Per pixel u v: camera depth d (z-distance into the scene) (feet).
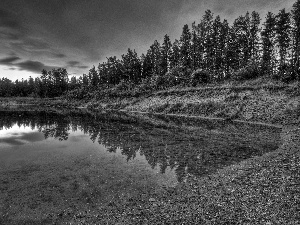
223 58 212.64
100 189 34.47
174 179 38.37
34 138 79.51
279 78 146.10
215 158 51.11
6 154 56.80
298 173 36.68
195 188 34.30
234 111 127.44
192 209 27.81
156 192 33.24
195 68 237.25
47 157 53.36
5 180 38.60
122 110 219.61
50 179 38.78
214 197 30.76
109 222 25.63
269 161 45.85
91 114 182.50
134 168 44.50
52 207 29.09
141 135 82.99
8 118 151.23
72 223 25.59
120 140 74.13
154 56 311.06
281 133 78.64
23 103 372.17
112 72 363.15
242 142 67.00
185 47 247.91
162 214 26.96
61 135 85.46
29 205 29.66
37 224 25.44
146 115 164.35
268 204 27.35
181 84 214.07
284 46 169.78
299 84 124.57
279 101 117.70
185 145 65.31
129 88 276.00
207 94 165.68
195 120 126.41
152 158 51.90
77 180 38.17
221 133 83.20
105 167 45.24
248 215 25.32
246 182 35.17
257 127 94.89
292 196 28.71
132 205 29.40
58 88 449.48
